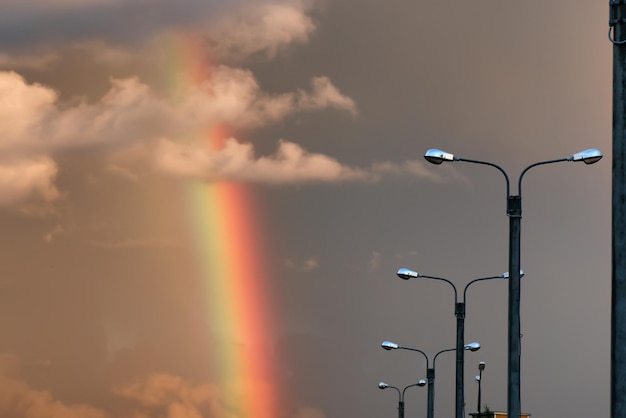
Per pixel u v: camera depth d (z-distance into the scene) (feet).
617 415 89.25
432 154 192.34
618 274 90.27
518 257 181.57
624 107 91.40
